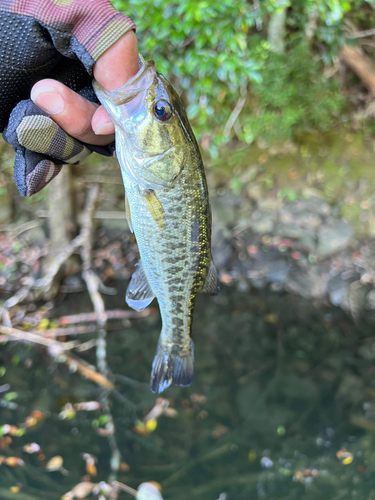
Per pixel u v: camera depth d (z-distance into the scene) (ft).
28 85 0.82
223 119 2.85
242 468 1.82
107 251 2.93
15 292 2.69
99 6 0.75
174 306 1.05
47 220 2.82
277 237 2.98
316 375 2.29
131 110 0.84
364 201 2.90
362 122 2.93
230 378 2.27
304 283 2.83
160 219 0.93
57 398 2.11
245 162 3.00
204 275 1.05
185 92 2.74
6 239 2.81
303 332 2.56
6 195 2.81
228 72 2.66
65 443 1.89
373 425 2.01
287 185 3.00
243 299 2.80
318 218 2.95
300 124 2.89
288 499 1.69
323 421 2.04
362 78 2.78
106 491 1.70
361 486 1.74
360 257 2.82
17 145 0.82
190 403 2.12
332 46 2.70
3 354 2.33
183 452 1.89
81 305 2.69
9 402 2.06
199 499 1.69
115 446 1.90
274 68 2.69
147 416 2.04
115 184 2.90
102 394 2.15
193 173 0.94
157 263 0.97
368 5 2.65
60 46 0.77
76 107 0.81
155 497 1.68
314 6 2.52
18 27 0.75
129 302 1.02
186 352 1.13
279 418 2.06
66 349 2.36
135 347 2.43
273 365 2.34
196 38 2.40
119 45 0.76
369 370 2.29
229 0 2.22
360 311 2.66
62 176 2.63
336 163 2.96
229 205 3.03
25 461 1.80
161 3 2.21
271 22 2.62
